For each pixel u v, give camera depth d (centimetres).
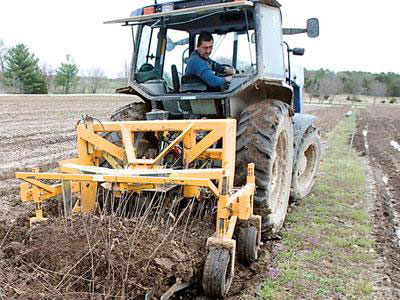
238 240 440
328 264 478
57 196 487
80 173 416
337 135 1850
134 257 356
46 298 331
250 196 433
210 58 529
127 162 438
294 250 514
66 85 5562
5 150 1134
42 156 1075
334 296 410
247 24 495
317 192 775
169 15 492
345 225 605
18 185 771
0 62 5559
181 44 551
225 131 411
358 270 468
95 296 335
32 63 4734
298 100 777
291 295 406
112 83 6675
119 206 422
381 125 2570
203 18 516
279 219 545
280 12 527
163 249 369
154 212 443
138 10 524
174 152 466
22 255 380
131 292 338
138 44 546
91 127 463
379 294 418
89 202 459
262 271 450
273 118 480
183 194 434
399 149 1474
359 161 1173
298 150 660
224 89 510
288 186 575
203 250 393
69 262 361
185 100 515
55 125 1700
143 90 533
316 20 593
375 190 820
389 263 487
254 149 470
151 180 369
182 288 369
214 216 449
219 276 361
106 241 365
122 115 538
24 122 1759
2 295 334
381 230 590
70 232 393
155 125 438
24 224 481
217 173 376
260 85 510
